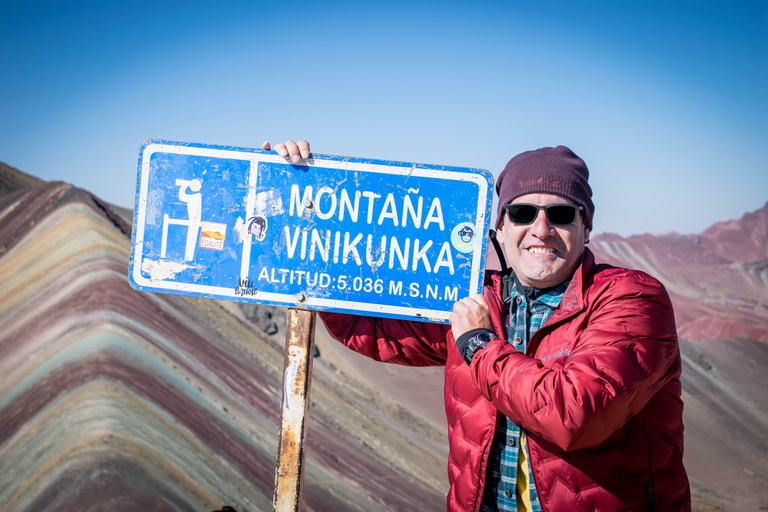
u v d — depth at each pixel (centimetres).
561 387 136
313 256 184
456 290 182
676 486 157
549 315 175
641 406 143
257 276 184
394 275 183
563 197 172
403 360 211
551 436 138
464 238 182
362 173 184
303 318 184
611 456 150
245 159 186
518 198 177
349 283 183
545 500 154
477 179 182
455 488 175
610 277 165
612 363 138
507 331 183
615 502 150
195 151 187
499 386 147
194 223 186
